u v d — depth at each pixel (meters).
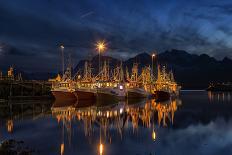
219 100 131.50
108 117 60.97
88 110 77.88
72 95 117.12
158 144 32.81
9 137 37.31
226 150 29.92
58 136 38.03
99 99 110.31
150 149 30.28
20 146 31.17
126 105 96.75
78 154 27.83
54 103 106.81
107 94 111.69
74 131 42.41
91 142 33.81
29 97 130.75
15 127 46.75
